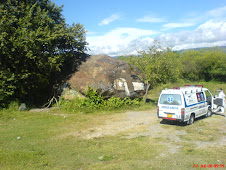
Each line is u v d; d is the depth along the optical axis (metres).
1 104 13.18
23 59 13.90
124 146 7.00
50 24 15.15
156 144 7.18
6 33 12.12
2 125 9.81
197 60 42.56
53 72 16.31
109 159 5.83
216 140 7.59
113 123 10.65
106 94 14.57
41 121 10.73
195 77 42.97
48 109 14.16
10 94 12.94
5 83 12.95
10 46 12.72
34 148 6.75
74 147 6.92
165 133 8.71
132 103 15.63
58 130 9.09
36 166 5.29
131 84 15.86
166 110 9.97
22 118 11.34
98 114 12.94
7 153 6.12
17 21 13.47
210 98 12.45
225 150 6.42
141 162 5.53
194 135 8.27
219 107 12.56
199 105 10.98
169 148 6.76
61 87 15.53
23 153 6.16
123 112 13.84
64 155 6.17
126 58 17.27
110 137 8.19
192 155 6.01
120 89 15.08
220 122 10.66
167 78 16.66
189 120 10.20
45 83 15.94
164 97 10.15
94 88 14.34
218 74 40.62
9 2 13.51
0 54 13.01
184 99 9.71
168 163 5.41
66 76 16.00
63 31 15.35
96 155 6.19
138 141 7.54
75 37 16.22
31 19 13.79
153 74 15.71
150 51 16.41
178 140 7.66
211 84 36.94
